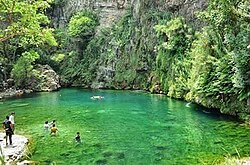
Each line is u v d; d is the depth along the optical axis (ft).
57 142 63.41
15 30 60.23
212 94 88.38
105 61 167.53
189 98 103.76
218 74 84.58
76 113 96.12
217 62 84.99
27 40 69.87
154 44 143.95
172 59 128.06
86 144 61.57
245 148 55.06
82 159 52.54
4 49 163.43
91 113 95.45
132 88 153.38
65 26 202.28
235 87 78.89
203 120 79.87
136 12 161.48
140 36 154.20
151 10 151.94
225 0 83.51
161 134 67.82
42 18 70.59
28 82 160.15
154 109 98.22
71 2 202.49
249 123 73.87
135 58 153.99
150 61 146.30
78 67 178.91
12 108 108.37
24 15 59.82
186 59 119.34
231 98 84.69
